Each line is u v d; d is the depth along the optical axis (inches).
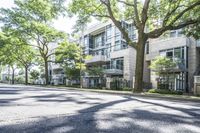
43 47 1809.8
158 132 156.7
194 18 842.2
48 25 1685.5
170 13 808.9
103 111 240.7
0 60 2346.2
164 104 330.6
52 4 954.1
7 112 221.5
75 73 1672.0
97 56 1905.8
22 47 1887.3
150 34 823.1
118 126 171.3
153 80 1386.6
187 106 314.5
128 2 929.5
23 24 1621.6
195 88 819.4
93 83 1914.4
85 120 190.2
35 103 300.8
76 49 1680.6
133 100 382.3
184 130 164.7
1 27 1659.7
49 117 200.8
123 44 1737.2
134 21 908.6
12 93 471.8
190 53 1250.6
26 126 164.6
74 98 386.0
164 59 1075.3
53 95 442.3
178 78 1238.3
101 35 2071.9
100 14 953.5
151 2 896.9
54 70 2854.3
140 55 821.9
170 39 1322.6
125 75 1646.2
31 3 1537.9
